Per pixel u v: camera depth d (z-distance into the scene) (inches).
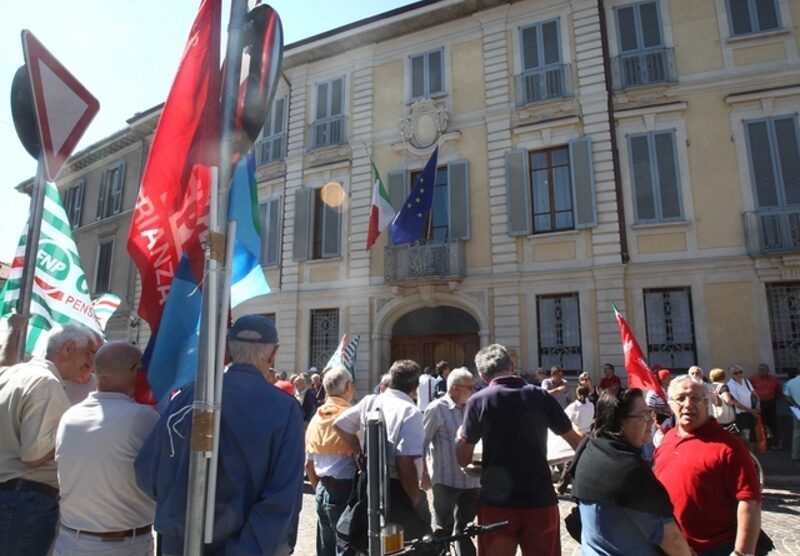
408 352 606.2
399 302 593.6
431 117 616.7
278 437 86.6
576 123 550.9
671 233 512.1
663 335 501.0
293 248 665.6
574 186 538.3
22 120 130.4
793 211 474.9
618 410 106.5
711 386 338.6
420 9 622.5
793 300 472.7
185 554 74.7
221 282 83.1
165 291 109.0
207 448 77.1
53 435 110.9
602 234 525.0
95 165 982.4
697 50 529.0
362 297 617.3
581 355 517.3
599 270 518.9
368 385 594.2
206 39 109.3
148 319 108.9
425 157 615.2
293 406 91.5
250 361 95.0
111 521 97.7
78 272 179.8
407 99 640.4
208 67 108.3
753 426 375.6
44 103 124.7
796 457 391.2
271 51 99.8
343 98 679.7
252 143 96.3
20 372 114.0
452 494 172.1
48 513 113.8
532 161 573.9
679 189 514.3
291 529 93.2
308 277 655.8
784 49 505.4
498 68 594.9
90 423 100.5
